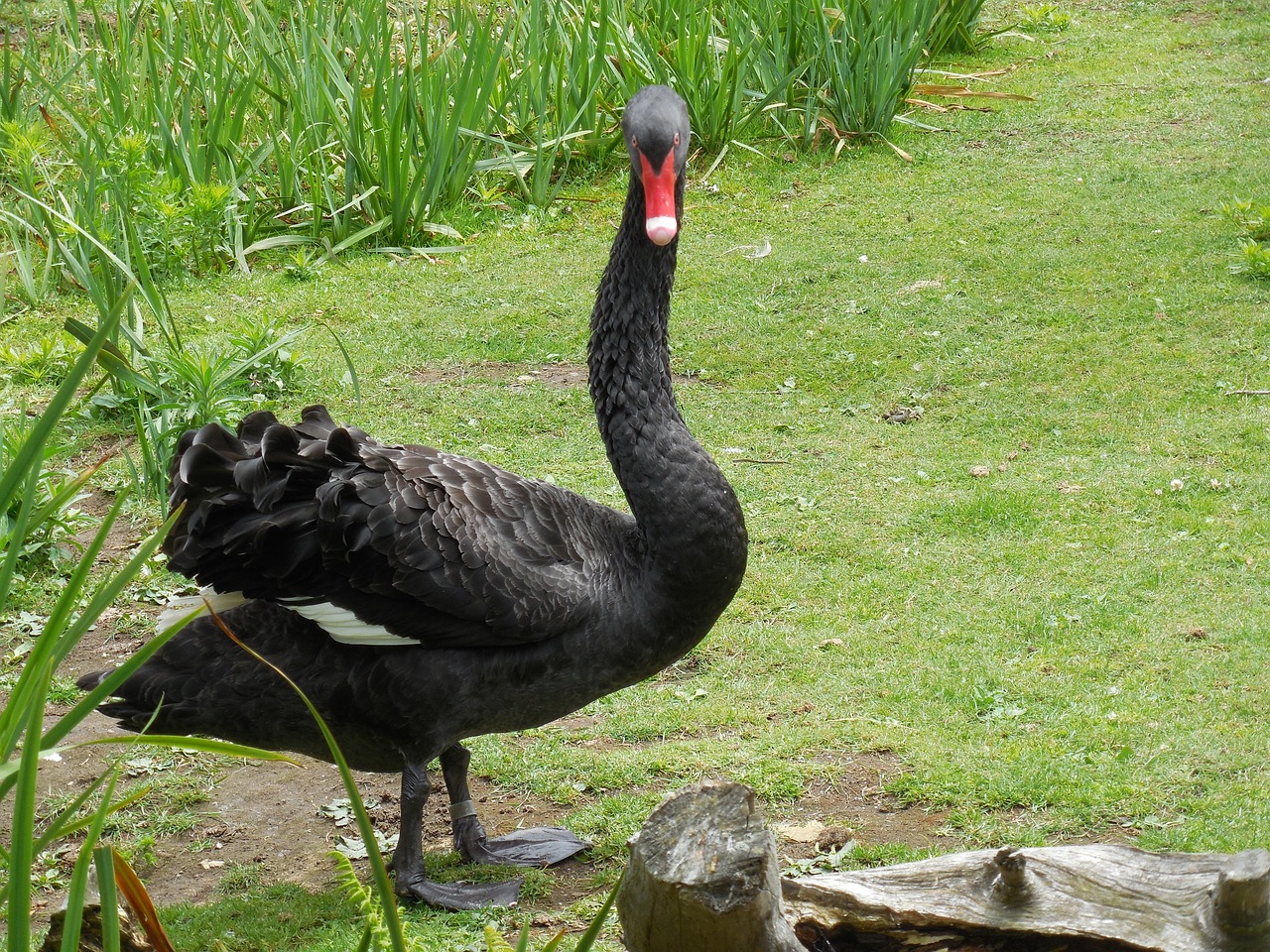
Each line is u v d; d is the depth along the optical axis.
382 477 4.37
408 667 4.42
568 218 11.88
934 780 5.14
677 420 4.68
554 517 4.58
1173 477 7.56
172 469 4.54
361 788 5.54
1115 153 12.38
